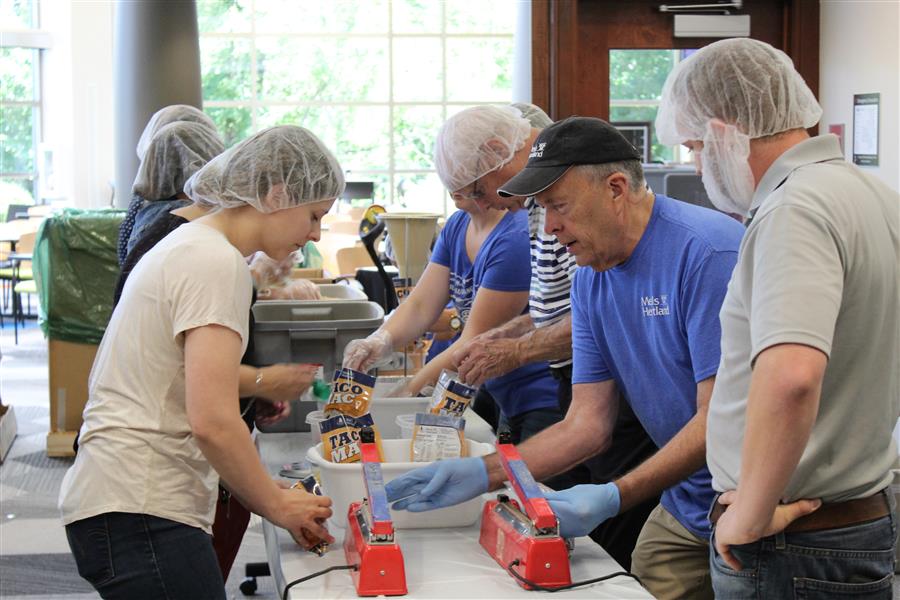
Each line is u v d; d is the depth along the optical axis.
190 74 6.16
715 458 1.58
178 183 2.79
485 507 1.71
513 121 2.44
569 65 4.15
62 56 11.40
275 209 1.82
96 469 1.73
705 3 4.15
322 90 11.25
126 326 1.74
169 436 1.73
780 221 1.40
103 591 1.74
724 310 1.56
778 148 1.59
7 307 10.20
